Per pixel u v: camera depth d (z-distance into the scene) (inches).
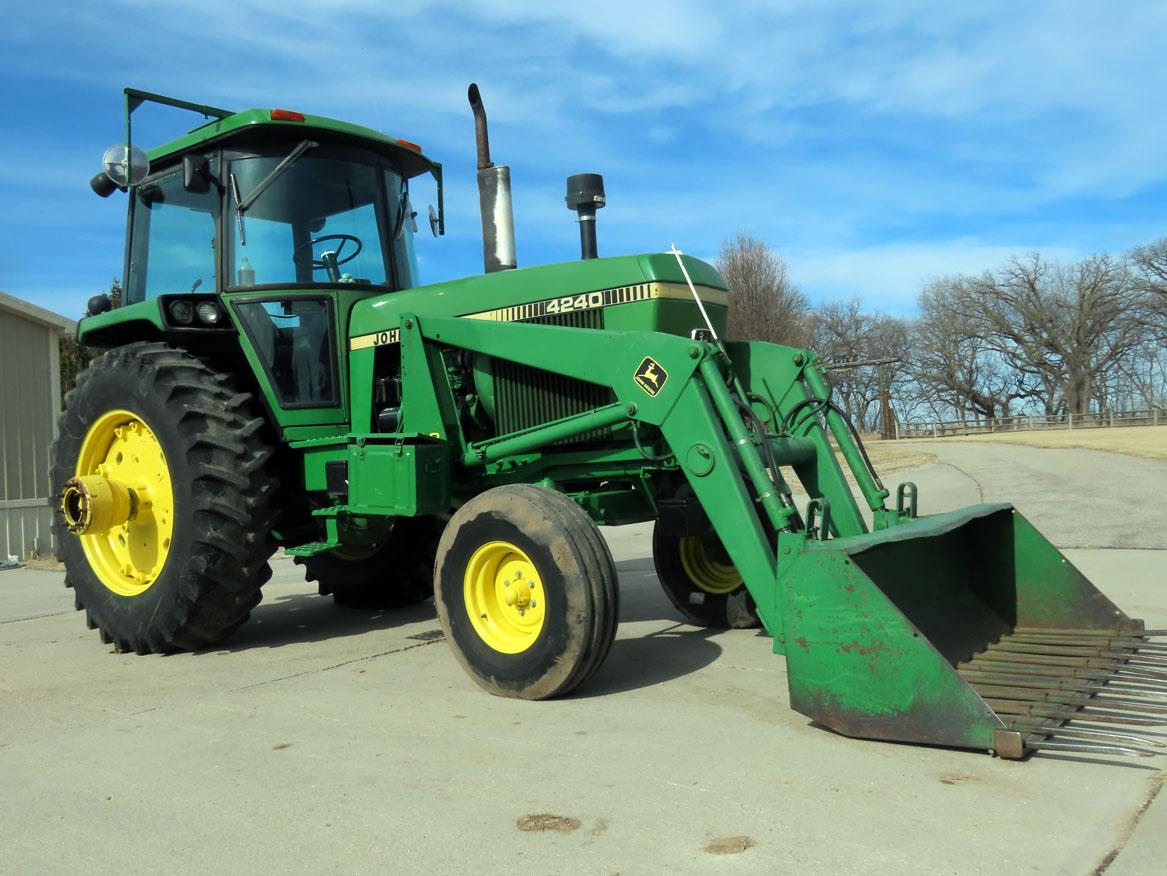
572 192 201.3
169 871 99.7
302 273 211.8
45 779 128.8
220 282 212.7
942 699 123.6
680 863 96.2
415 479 183.2
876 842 99.2
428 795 117.3
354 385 212.5
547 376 189.0
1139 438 1116.5
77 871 100.6
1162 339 2192.4
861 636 129.6
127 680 185.5
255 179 212.5
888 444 1596.9
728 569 217.8
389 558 255.0
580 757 128.7
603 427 173.8
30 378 491.5
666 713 148.1
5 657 214.1
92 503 208.4
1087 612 166.7
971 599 171.9
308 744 139.3
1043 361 2338.8
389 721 149.4
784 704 151.4
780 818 106.0
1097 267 2263.8
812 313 1964.8
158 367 205.6
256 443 203.0
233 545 196.7
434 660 192.4
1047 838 99.1
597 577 152.9
